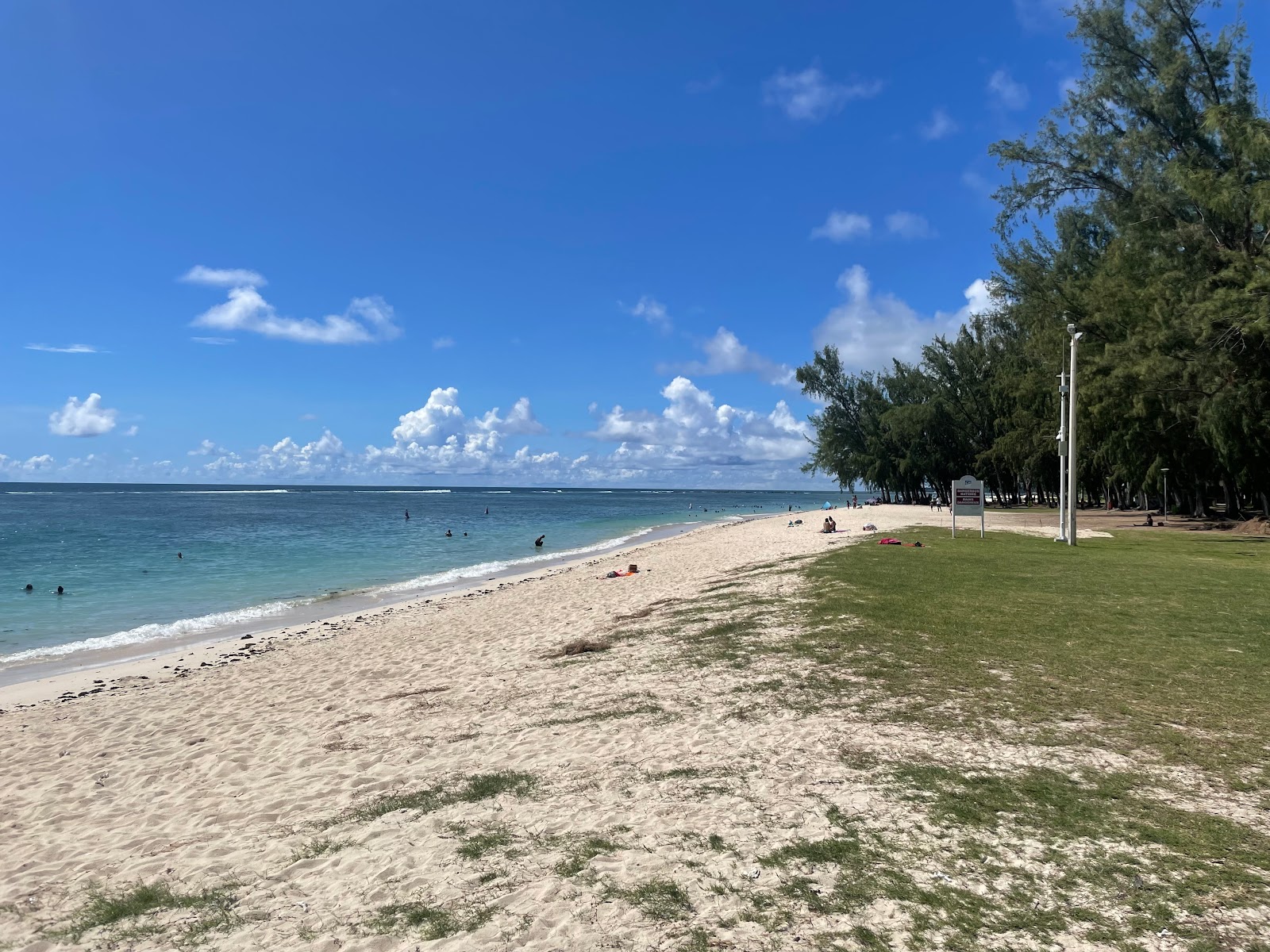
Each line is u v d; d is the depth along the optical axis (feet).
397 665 40.81
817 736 21.43
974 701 23.57
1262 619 35.65
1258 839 14.23
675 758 20.76
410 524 200.75
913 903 12.49
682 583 63.21
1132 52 108.37
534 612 55.47
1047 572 53.88
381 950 12.51
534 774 20.79
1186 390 91.09
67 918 14.96
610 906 13.12
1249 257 90.33
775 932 11.91
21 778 26.21
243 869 16.55
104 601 72.64
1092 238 142.92
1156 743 19.47
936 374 238.07
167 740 29.81
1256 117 92.12
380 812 19.11
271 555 115.75
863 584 48.37
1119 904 12.14
